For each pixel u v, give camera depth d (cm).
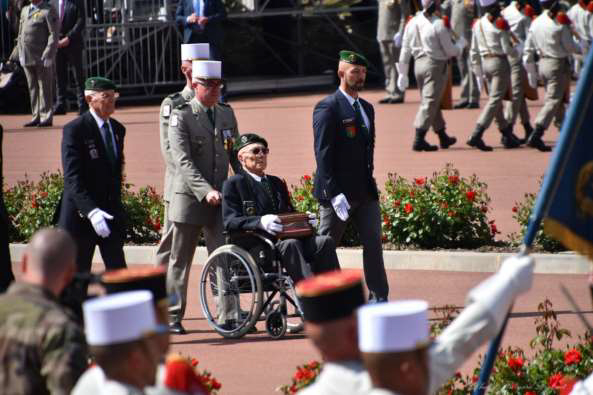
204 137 2544
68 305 1365
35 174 4422
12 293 1257
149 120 6309
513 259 1126
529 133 4934
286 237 2439
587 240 1316
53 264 1253
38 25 5944
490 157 4609
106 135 2377
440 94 4791
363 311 946
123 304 984
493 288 1110
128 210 3375
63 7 6341
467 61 6328
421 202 3144
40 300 1249
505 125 4834
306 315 1029
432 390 1077
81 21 6372
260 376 2147
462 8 6266
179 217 2509
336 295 1015
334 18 8100
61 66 6544
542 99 6594
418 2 5184
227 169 2577
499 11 4731
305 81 8062
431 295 2748
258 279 2383
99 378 1040
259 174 2517
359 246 3212
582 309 2544
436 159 4591
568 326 2406
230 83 7850
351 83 2522
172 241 2559
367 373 1002
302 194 3359
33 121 6056
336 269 2466
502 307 1105
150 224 3381
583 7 5728
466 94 6400
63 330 1228
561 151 1293
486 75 4753
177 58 7344
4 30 7081
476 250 3092
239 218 2442
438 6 4822
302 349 2344
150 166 4612
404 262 3053
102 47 7181
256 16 7888
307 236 2475
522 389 1728
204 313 2495
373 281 2559
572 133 1291
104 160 2362
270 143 5206
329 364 1027
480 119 4769
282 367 2209
